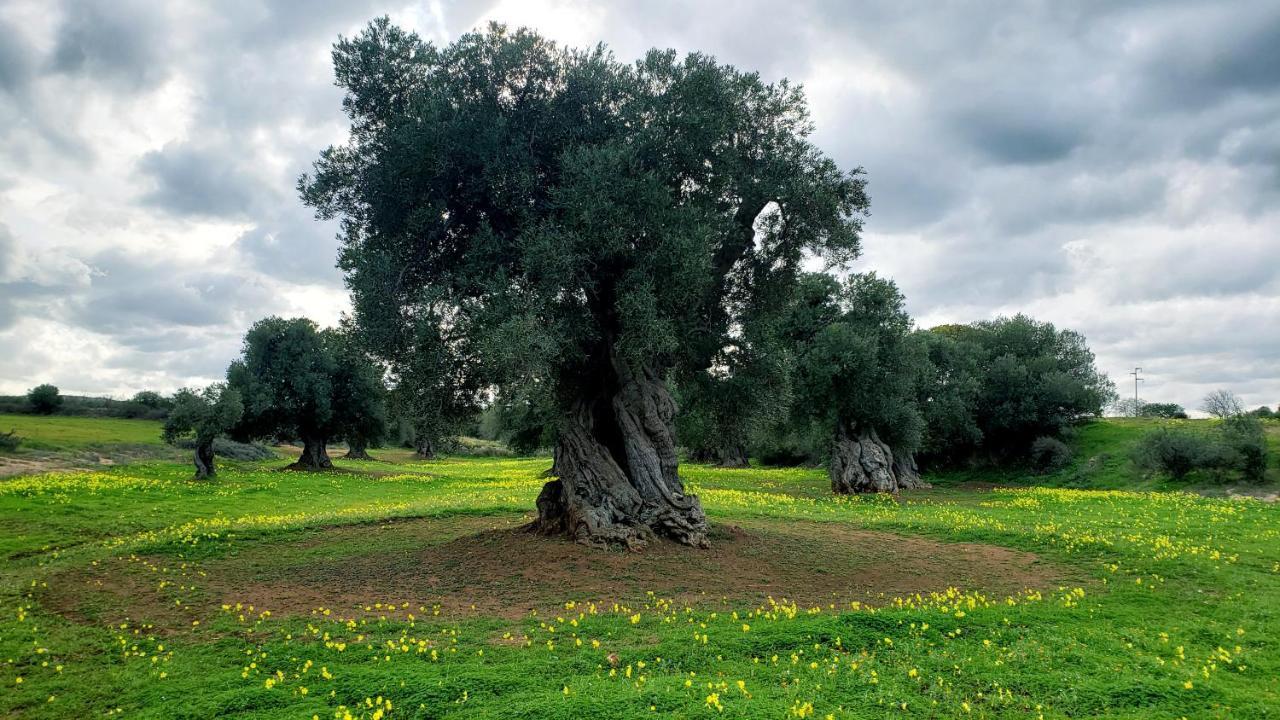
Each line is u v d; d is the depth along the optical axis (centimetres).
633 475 1803
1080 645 1043
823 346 3750
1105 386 5044
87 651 1078
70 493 2858
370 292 1542
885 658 985
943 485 4538
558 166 1697
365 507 2847
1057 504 2991
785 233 1916
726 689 851
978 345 5138
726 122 1748
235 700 850
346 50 1734
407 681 883
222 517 2516
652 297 1510
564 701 800
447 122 1574
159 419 7744
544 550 1631
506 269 1622
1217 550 1834
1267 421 4919
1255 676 949
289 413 4934
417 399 1661
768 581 1494
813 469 6125
